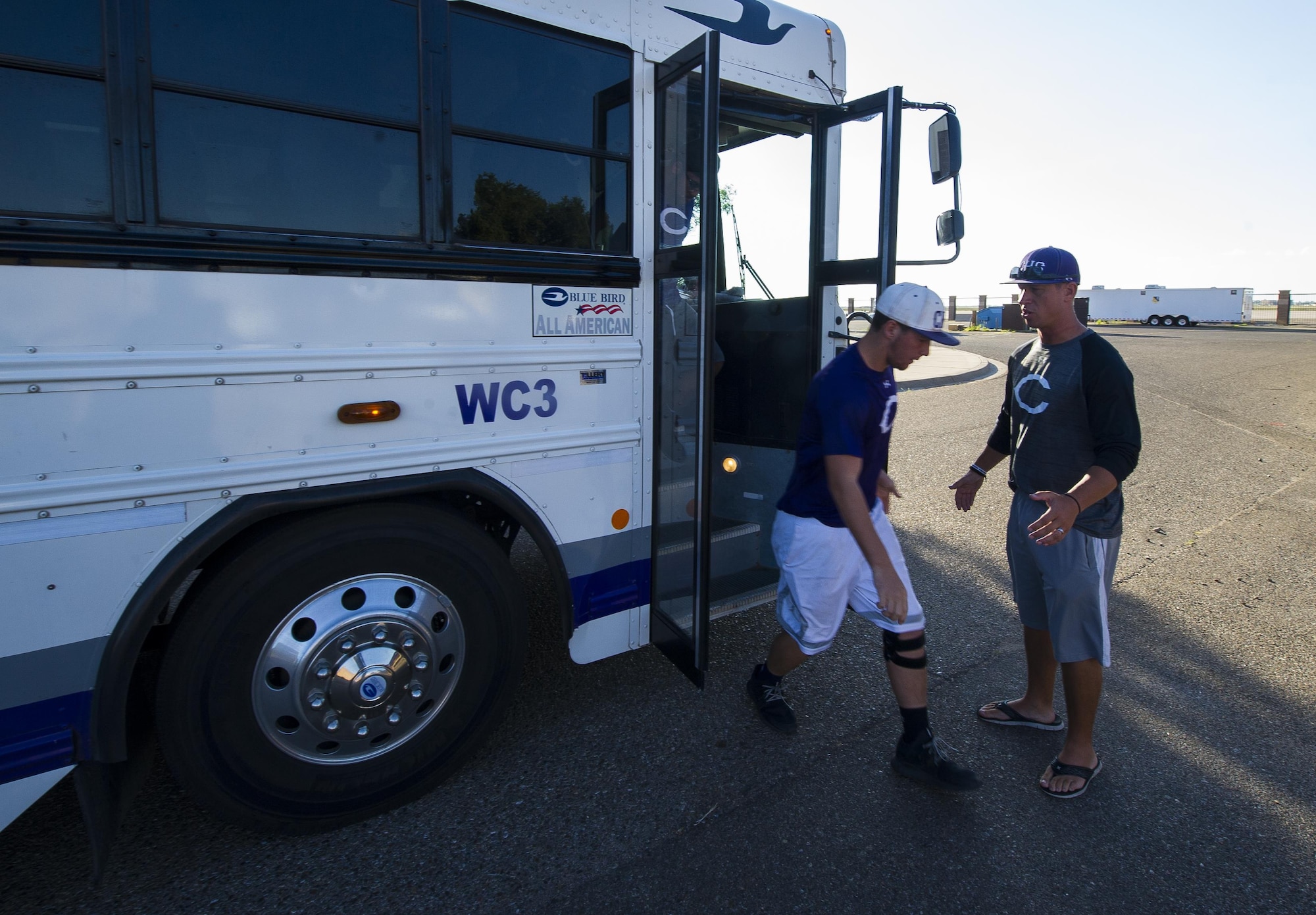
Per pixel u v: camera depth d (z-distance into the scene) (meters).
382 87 2.28
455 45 2.40
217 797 2.19
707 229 2.65
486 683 2.59
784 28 3.39
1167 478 6.79
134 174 1.93
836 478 2.34
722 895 2.13
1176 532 5.38
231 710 2.16
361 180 2.26
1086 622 2.50
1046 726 2.99
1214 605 4.15
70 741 1.96
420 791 2.50
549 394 2.66
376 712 2.36
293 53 2.13
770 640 3.77
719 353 3.92
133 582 1.99
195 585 2.15
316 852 2.29
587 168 2.72
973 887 2.17
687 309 2.90
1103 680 3.33
